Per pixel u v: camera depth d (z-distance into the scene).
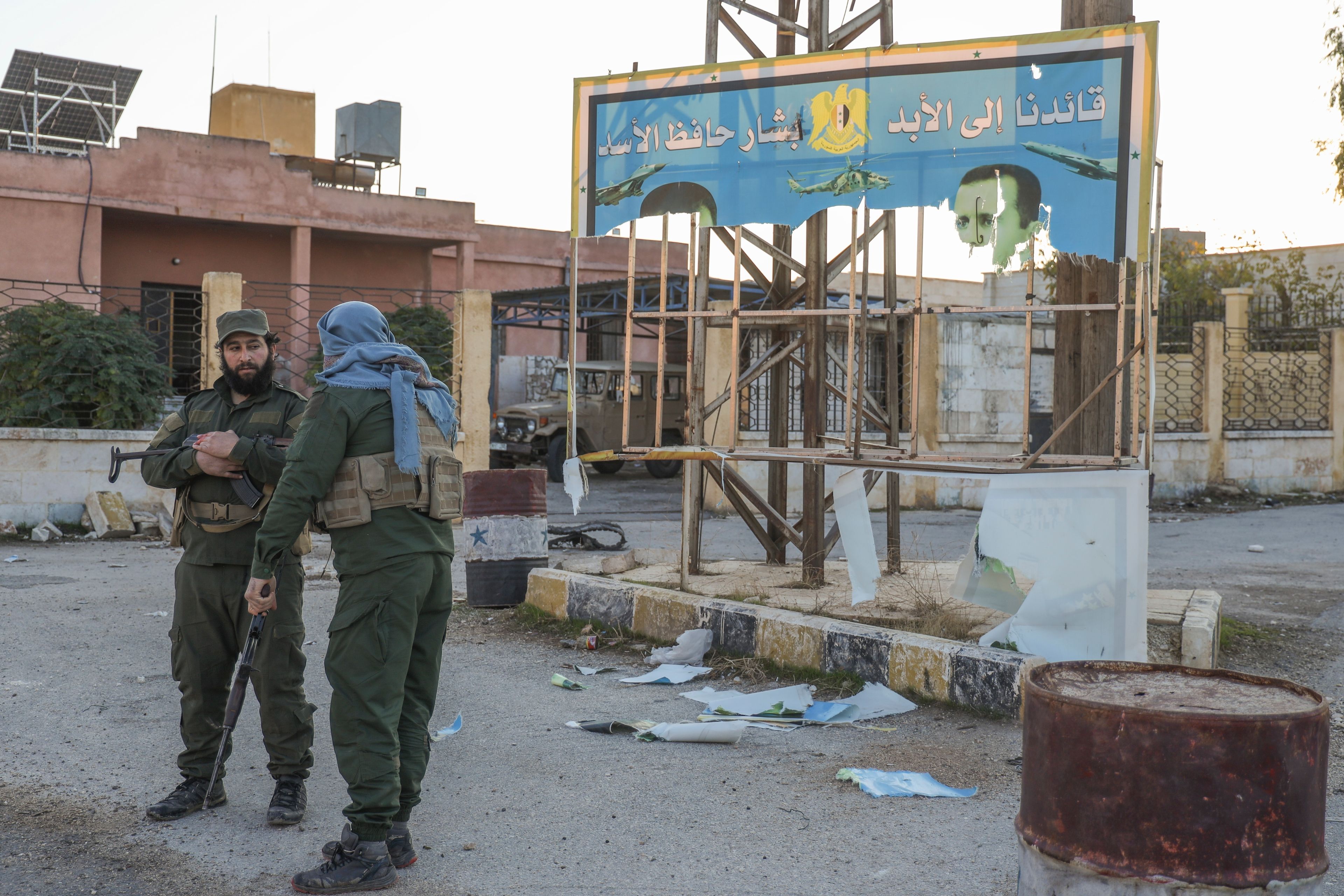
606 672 5.78
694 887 3.19
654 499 15.62
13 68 23.08
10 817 3.69
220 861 3.34
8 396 11.09
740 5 6.74
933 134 5.64
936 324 14.66
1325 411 18.52
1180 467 16.31
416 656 3.44
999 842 3.51
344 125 24.31
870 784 3.98
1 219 18.62
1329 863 2.61
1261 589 8.48
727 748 4.50
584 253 27.72
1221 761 2.25
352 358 3.35
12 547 9.98
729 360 13.26
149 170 19.64
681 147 6.18
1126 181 5.27
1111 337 5.87
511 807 3.83
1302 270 27.41
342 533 3.23
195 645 3.70
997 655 4.93
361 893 3.12
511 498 7.40
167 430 3.81
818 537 6.65
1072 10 5.77
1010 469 5.17
